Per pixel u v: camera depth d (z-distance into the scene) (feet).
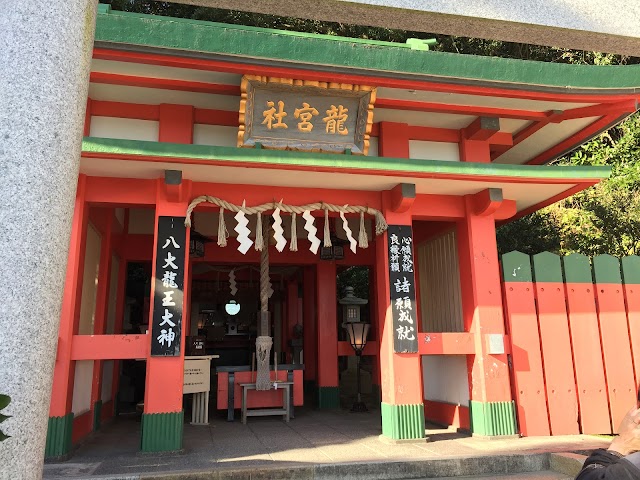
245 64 19.06
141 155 18.76
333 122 21.18
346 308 37.96
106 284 27.04
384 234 23.21
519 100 22.38
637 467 5.38
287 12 11.87
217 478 16.60
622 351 24.58
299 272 46.32
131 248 33.30
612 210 36.58
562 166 22.34
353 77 20.04
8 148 7.34
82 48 8.39
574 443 21.12
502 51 43.57
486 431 22.17
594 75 21.21
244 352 57.26
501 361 23.02
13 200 7.22
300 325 46.85
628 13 12.67
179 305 20.38
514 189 23.79
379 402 35.99
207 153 19.20
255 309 55.47
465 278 24.50
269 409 30.96
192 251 28.91
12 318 6.96
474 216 24.31
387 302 22.65
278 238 22.00
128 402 36.60
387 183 22.52
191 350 31.73
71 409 20.06
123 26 17.66
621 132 42.39
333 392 34.60
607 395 24.00
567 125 25.38
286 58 19.04
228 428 26.27
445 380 27.07
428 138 24.67
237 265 41.52
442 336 23.13
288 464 17.53
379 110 23.08
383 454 19.15
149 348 19.85
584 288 25.03
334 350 35.32
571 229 38.75
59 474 16.56
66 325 19.66
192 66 18.89
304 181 22.07
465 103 22.72
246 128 20.45
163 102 21.90
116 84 20.27
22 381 6.91
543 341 23.86
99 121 21.68
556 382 23.57
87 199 20.85
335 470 17.37
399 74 20.30
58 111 7.82
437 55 20.03
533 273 24.84
